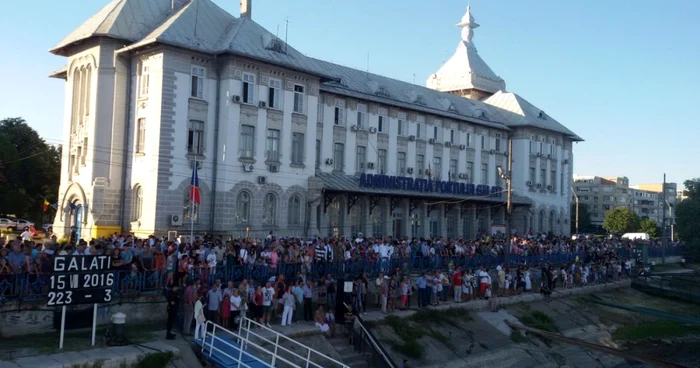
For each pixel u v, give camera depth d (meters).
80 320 23.94
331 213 50.97
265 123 44.59
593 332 42.97
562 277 49.28
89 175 43.69
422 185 57.66
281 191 45.53
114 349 21.56
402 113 60.38
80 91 46.44
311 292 29.86
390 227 56.16
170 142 40.50
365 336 28.72
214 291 25.58
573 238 70.19
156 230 39.66
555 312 43.81
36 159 67.31
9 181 64.50
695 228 73.00
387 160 58.41
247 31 45.06
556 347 38.59
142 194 41.66
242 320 25.34
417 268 39.91
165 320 26.70
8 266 22.81
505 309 40.75
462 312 37.38
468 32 88.75
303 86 47.59
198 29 43.25
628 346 42.75
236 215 42.88
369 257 36.16
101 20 44.56
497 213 70.06
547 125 76.25
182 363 22.12
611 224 118.75
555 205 77.75
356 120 55.72
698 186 74.94
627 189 163.25
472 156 68.50
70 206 45.47
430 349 31.95
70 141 46.97
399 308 34.75
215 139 42.66
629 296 53.00
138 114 42.72
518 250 48.72
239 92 43.09
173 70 40.88
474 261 44.16
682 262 72.88
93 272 21.61
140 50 42.47
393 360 29.52
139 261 26.31
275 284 28.44
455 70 86.62
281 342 26.20
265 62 44.00
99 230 42.25
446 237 62.22
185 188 41.25
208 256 28.17
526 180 72.88
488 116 72.81
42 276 23.50
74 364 19.67
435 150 63.72
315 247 33.66
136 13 45.41
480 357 33.41
